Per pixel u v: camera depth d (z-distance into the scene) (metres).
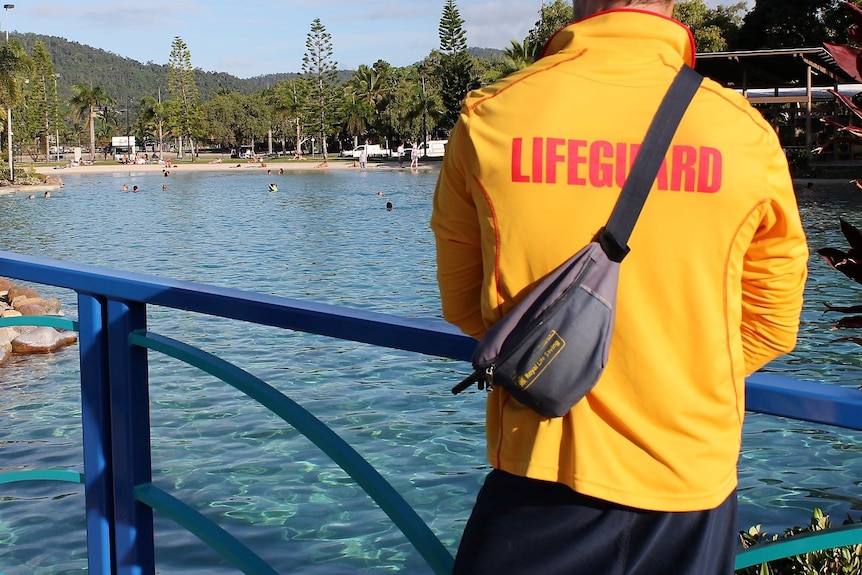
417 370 9.90
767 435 7.53
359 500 6.26
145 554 2.45
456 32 73.38
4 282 14.61
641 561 1.42
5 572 5.33
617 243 1.38
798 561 3.01
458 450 7.29
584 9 1.59
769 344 1.53
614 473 1.41
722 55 35.25
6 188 50.50
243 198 42.53
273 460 7.07
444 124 86.12
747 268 1.48
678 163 1.39
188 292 2.20
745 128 1.42
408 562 5.35
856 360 9.98
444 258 1.61
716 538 1.44
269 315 2.06
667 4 1.52
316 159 96.69
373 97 99.19
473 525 1.56
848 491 6.29
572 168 1.41
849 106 3.15
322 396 9.00
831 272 16.48
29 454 7.46
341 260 20.53
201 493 6.44
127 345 2.37
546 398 1.36
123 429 2.40
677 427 1.40
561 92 1.45
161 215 33.66
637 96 1.43
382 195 42.75
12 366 10.34
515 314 1.39
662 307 1.40
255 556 2.13
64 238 26.11
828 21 45.88
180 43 100.06
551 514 1.47
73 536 5.84
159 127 101.19
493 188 1.46
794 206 1.45
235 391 8.95
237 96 126.12
